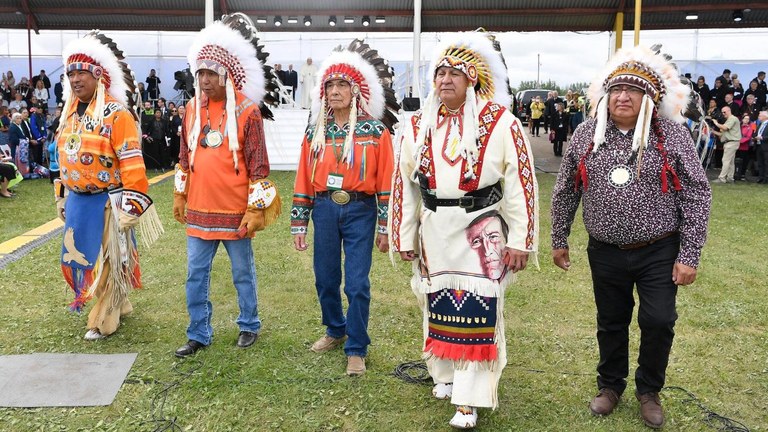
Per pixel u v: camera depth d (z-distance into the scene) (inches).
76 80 157.3
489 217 122.6
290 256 255.8
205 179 153.1
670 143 117.1
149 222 171.3
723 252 274.7
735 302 204.1
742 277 234.8
